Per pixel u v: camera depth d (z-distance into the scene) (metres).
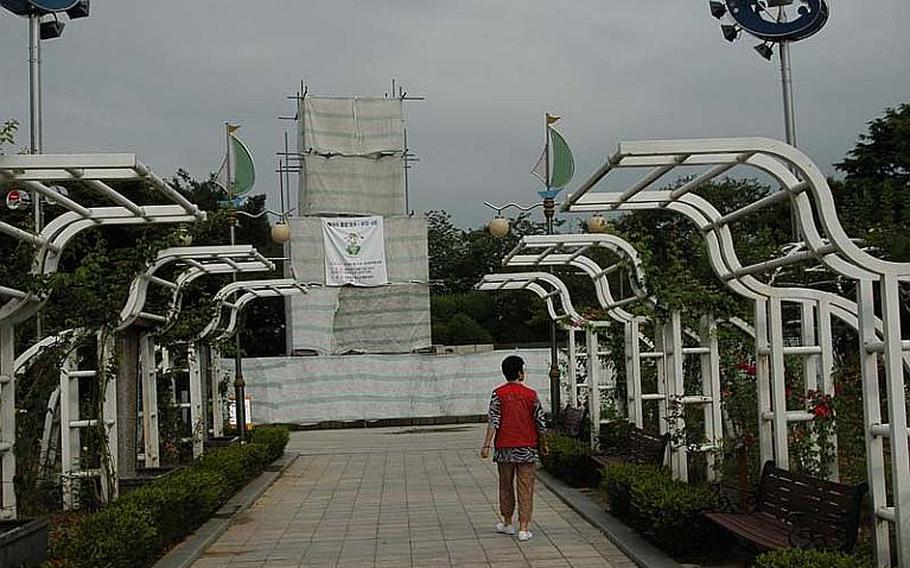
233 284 16.69
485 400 29.83
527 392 10.49
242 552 10.16
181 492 10.14
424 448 21.28
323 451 21.23
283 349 38.91
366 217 35.75
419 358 29.73
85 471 11.37
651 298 11.96
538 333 42.75
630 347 13.84
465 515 12.04
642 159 7.32
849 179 26.34
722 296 11.13
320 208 36.56
